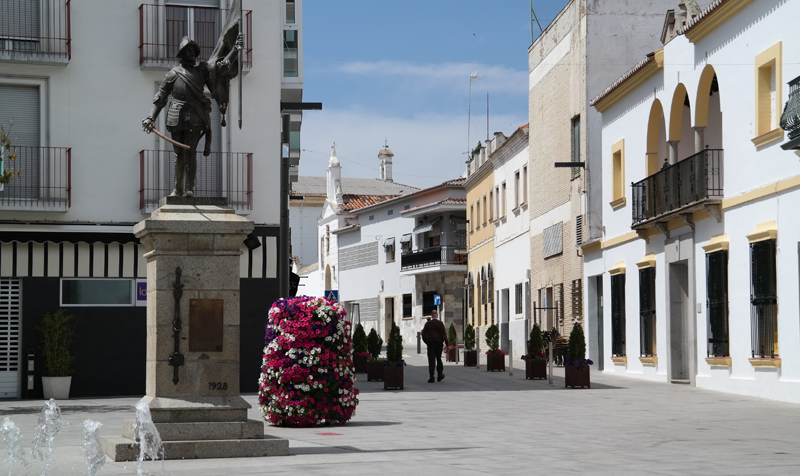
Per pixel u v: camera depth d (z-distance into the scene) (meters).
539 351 27.75
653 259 27.06
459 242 64.06
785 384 19.34
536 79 40.47
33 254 24.31
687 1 25.28
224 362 11.24
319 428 14.99
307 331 15.38
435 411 17.91
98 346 24.47
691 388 23.58
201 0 25.91
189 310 11.19
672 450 11.57
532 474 9.42
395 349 24.59
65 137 24.80
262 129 26.02
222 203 11.55
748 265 21.11
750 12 20.92
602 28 33.31
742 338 21.41
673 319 25.72
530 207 41.94
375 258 73.38
